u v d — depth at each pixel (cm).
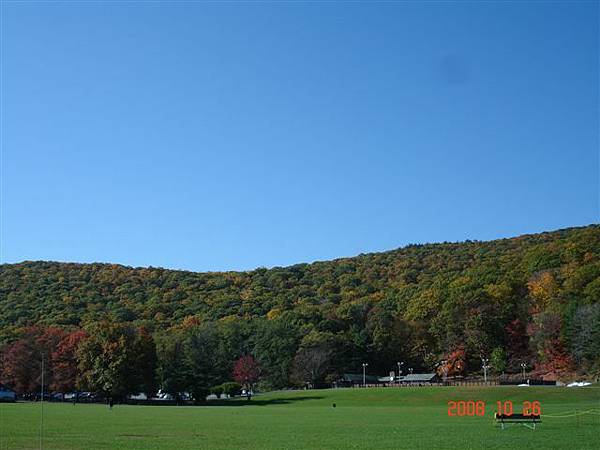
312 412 9444
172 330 18200
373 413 8988
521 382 14125
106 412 9375
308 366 16012
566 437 4788
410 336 17500
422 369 17438
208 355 15700
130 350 13238
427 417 7794
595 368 13512
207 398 14738
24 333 15712
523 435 4988
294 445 4459
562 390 11919
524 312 16138
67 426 6303
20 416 8000
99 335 13588
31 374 14688
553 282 15988
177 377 13462
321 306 19812
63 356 14262
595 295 14512
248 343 17038
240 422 7056
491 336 15962
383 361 17562
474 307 16238
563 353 14525
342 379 16538
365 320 18250
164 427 6247
